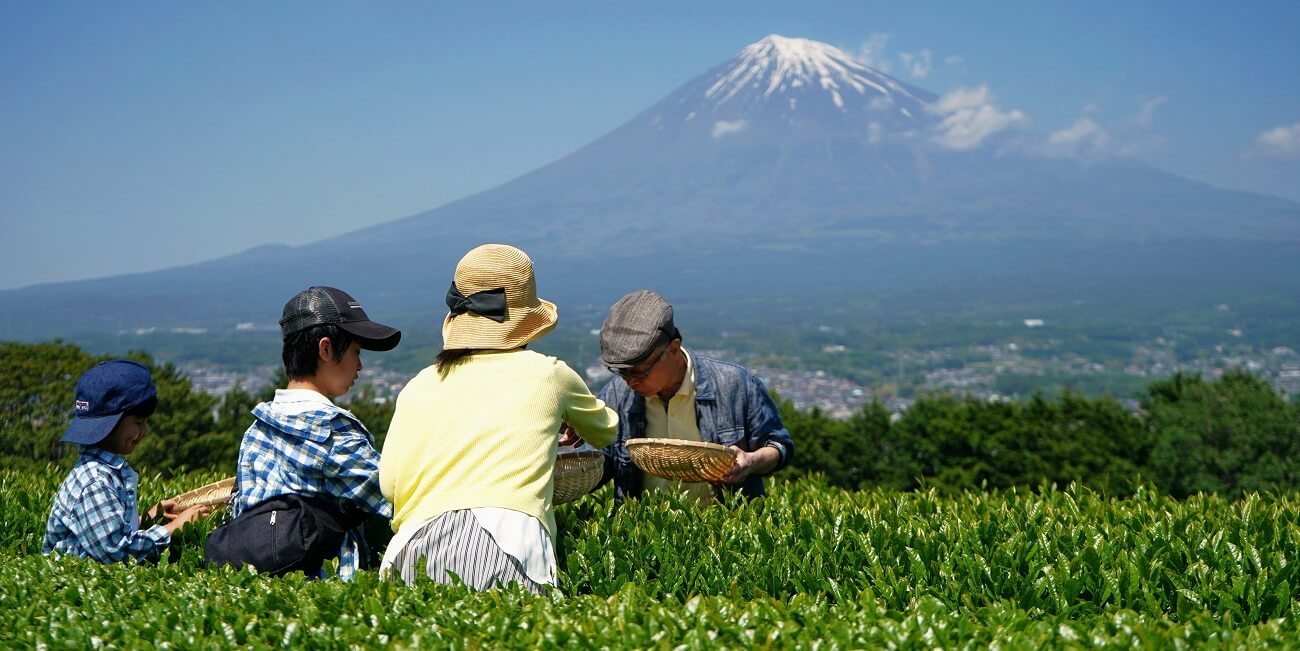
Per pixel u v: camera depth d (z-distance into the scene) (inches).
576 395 208.2
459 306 204.5
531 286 207.8
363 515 209.9
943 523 218.1
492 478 189.8
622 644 141.0
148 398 213.2
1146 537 197.8
